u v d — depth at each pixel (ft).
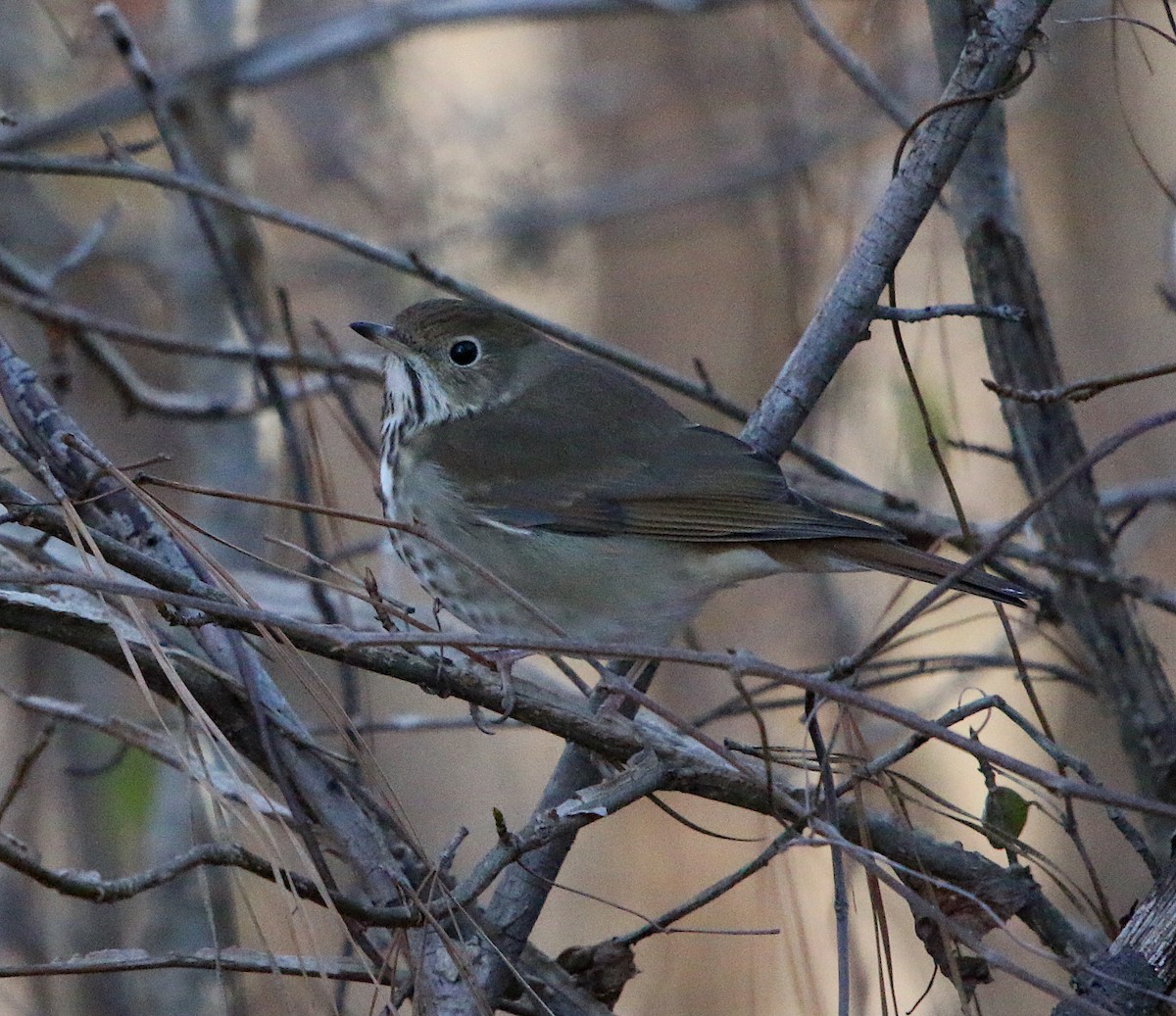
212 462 42.70
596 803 22.24
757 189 53.78
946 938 20.51
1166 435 53.57
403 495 32.58
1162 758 29.43
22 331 45.50
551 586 31.60
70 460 24.20
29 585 21.17
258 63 44.68
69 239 50.01
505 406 32.86
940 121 25.70
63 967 21.06
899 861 24.02
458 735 51.78
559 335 31.83
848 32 37.22
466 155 59.21
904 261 47.62
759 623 50.57
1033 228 54.34
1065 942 24.89
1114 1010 20.17
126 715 41.11
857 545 30.01
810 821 20.31
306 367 35.55
